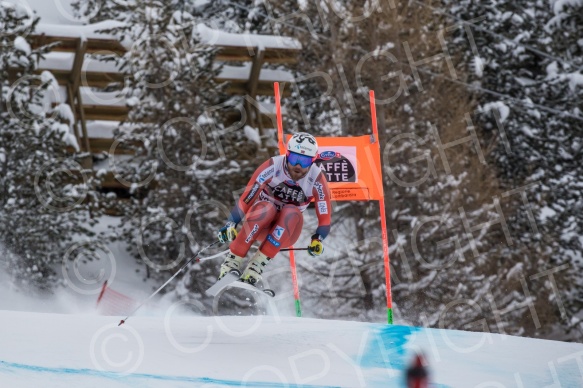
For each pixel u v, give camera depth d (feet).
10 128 114.73
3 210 108.58
